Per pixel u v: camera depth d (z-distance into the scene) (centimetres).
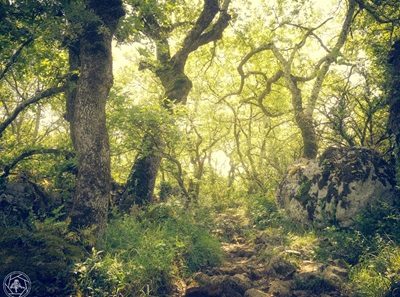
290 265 838
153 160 1352
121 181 1564
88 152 877
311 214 1185
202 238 974
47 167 1147
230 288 730
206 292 723
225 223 1313
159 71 1538
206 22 1512
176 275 803
